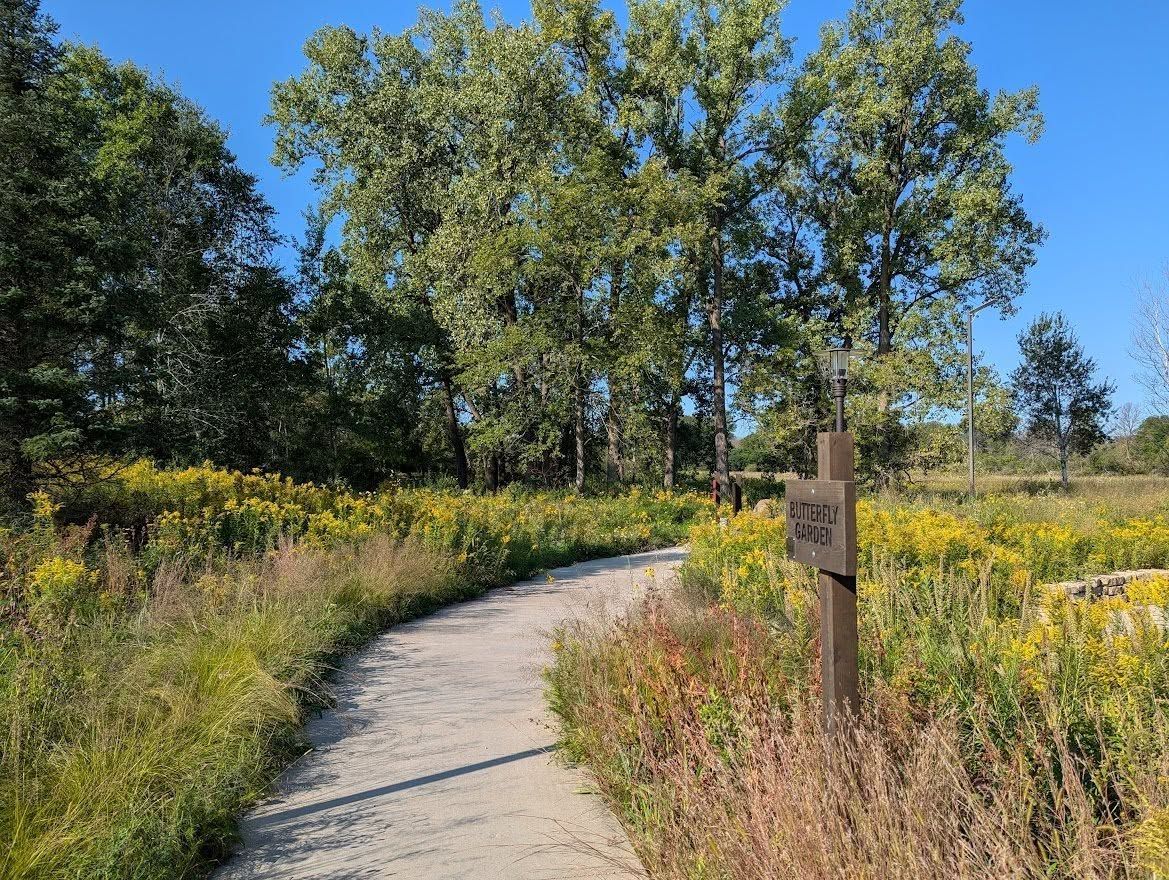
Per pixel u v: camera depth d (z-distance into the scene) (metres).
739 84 32.81
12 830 3.46
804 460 37.25
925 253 35.06
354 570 9.72
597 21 31.09
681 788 3.52
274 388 28.16
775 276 39.06
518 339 28.91
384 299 34.56
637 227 29.70
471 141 31.44
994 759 3.12
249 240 30.39
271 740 5.12
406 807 4.31
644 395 33.25
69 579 6.28
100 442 11.13
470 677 7.02
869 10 33.62
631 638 5.32
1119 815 2.97
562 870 3.57
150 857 3.47
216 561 9.05
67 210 12.40
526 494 28.17
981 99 32.41
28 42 12.91
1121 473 44.88
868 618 5.08
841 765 2.96
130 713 4.67
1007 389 32.06
